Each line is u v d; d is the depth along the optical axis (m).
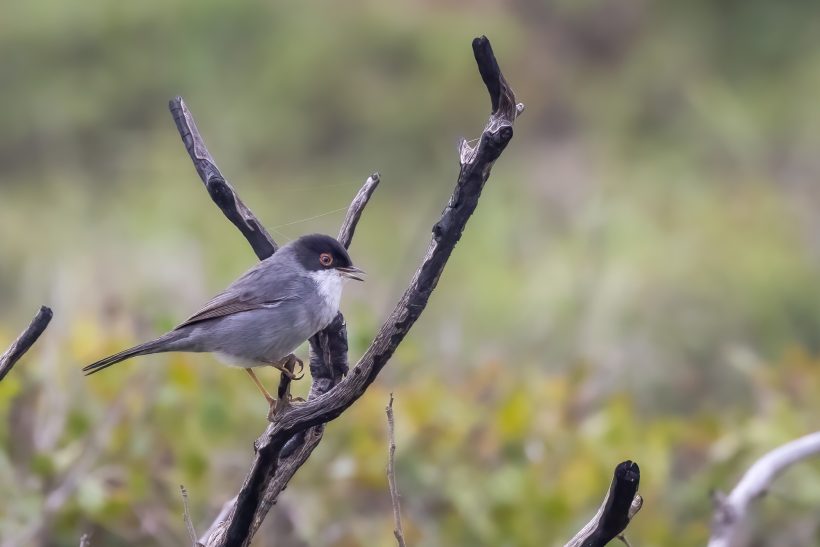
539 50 23.86
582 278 14.98
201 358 8.98
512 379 10.07
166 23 22.41
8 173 20.59
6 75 21.75
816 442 6.96
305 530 8.24
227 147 20.62
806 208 18.38
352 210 5.92
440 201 18.61
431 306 15.35
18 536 7.67
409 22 23.25
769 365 11.88
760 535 8.92
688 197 19.00
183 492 5.77
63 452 8.30
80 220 18.02
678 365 13.62
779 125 21.33
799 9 24.17
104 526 8.16
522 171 20.73
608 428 8.88
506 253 16.83
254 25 22.72
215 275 14.72
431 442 8.74
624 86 22.97
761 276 15.47
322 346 5.59
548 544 8.47
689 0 24.52
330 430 8.80
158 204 18.03
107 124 21.20
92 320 9.81
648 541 8.49
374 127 21.72
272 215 19.02
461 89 22.28
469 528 8.52
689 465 9.27
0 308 15.92
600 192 18.31
